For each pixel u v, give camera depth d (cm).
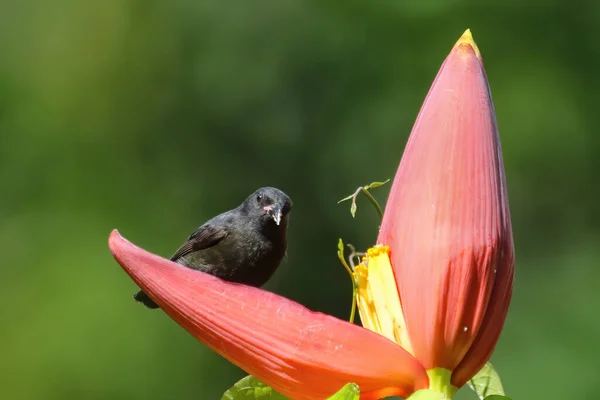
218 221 696
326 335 464
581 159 1723
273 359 468
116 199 1962
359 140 1819
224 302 475
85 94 2070
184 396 1627
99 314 1689
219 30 2003
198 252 692
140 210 1948
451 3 1831
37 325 1683
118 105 2048
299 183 1855
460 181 471
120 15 2088
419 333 466
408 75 1823
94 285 1741
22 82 2094
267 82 1923
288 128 1889
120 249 486
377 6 1872
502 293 469
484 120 480
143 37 2075
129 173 1992
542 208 1716
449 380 467
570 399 1505
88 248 1848
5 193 1966
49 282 1764
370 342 461
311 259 1781
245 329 471
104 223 1911
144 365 1627
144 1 2069
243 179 1917
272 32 1933
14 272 1797
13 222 1917
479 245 464
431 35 1831
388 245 488
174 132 2005
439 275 464
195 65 2008
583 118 1745
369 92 1834
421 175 477
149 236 1911
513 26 1809
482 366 473
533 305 1642
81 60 2098
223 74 1972
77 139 2031
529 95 1748
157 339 1650
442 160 475
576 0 1811
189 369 1641
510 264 473
